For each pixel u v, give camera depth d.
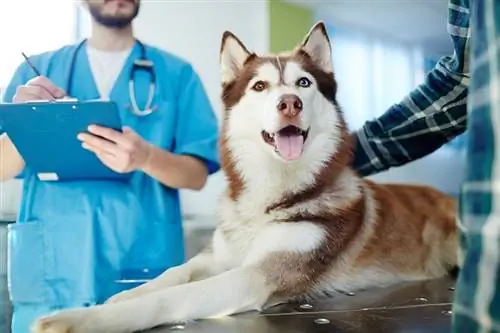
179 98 1.33
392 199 1.17
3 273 1.20
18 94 1.11
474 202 0.36
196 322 0.73
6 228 1.23
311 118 0.96
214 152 1.31
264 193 0.95
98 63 1.29
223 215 1.02
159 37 1.34
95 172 1.17
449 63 1.01
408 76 1.58
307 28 1.45
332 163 0.98
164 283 0.91
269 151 0.95
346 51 1.53
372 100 1.55
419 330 0.66
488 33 0.36
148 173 1.19
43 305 1.13
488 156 0.35
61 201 1.20
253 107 0.97
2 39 1.25
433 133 1.21
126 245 1.22
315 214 0.93
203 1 1.36
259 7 1.40
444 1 1.55
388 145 1.24
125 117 1.27
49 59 1.28
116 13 1.27
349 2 1.50
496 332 0.32
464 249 0.37
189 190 1.33
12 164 1.19
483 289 0.34
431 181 1.56
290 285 0.86
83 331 0.63
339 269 0.95
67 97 1.14
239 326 0.70
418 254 1.15
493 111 0.35
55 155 1.05
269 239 0.90
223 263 0.98
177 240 1.29
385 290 0.99
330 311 0.79
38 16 1.27
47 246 1.19
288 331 0.67
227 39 1.04
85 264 1.18
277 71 0.98
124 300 0.75
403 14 1.54
